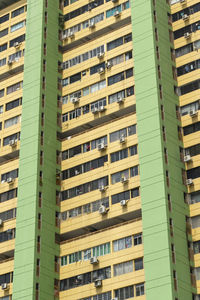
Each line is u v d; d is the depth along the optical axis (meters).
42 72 88.00
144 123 76.00
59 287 76.19
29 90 87.44
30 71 88.88
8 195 83.62
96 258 74.00
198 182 73.62
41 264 75.69
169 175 72.44
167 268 66.75
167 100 77.62
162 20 83.38
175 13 84.81
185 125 77.56
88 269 74.50
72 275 75.62
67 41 92.06
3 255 80.94
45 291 74.62
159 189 71.12
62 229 79.56
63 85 89.38
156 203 70.62
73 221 79.12
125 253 72.19
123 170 77.19
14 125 88.62
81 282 74.44
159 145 73.38
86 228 77.94
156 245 68.56
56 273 76.75
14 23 96.94
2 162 88.62
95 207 77.88
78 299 73.75
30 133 84.00
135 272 70.31
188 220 72.31
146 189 72.19
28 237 77.06
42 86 87.06
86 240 76.44
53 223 79.38
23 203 79.62
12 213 81.94
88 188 79.62
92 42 88.75
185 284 67.50
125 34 85.56
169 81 79.38
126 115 80.00
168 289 65.69
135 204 74.19
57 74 89.69
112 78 84.31
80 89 87.19
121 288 70.56
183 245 69.75
